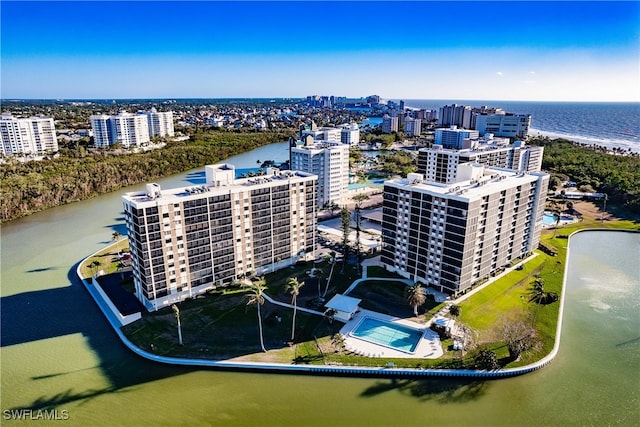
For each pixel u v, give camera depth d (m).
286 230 147.12
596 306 131.25
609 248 178.75
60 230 195.12
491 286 136.75
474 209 122.12
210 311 120.88
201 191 127.19
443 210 125.12
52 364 101.75
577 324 120.81
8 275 147.88
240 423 85.12
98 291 132.88
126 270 144.25
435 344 107.56
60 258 162.62
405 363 100.38
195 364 100.56
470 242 125.31
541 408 89.62
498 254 143.00
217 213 126.75
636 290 141.62
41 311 124.25
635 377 99.25
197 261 126.44
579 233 196.25
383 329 114.25
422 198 130.38
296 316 119.50
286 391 94.00
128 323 114.94
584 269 157.62
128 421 85.75
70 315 122.38
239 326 114.31
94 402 90.56
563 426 85.06
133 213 113.81
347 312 116.00
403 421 85.81
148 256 115.69
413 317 119.31
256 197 134.88
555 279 143.88
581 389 95.31
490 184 138.12
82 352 106.19
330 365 99.62
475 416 87.31
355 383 96.50
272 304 125.19
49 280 143.88
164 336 109.50
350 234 184.75
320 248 168.00
